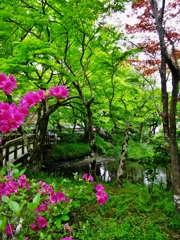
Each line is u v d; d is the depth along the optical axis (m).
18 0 5.54
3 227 1.37
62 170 14.65
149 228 4.67
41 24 5.57
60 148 17.98
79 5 4.81
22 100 1.97
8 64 4.90
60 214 2.88
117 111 8.45
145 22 5.21
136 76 8.34
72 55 7.26
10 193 1.99
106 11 5.24
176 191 4.91
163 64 5.02
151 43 5.42
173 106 4.89
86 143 20.72
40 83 6.52
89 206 5.42
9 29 5.86
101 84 7.68
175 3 4.64
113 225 4.72
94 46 6.46
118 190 7.19
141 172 12.73
